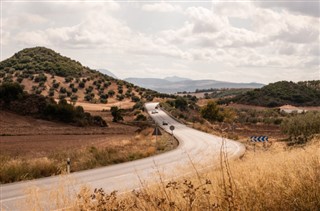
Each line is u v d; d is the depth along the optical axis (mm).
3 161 19531
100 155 27391
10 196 12461
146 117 125750
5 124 75938
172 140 46375
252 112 156875
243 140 49500
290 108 194500
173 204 4562
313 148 9430
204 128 73000
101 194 4875
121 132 81188
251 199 4785
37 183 15117
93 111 152875
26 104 88438
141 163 24875
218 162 9758
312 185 5082
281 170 6555
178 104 176500
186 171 9102
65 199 5648
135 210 4957
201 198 5027
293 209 4691
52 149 42438
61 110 88125
